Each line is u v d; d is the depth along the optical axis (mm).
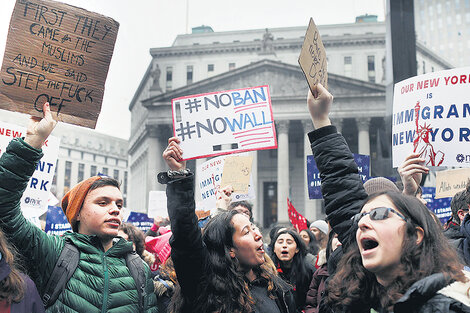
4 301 2031
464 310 1410
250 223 2605
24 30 2666
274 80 49812
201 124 3939
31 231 2514
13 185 2348
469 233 2699
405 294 1514
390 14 15102
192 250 2352
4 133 3588
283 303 2668
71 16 2787
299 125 51812
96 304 2539
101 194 2787
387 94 15578
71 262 2590
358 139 50969
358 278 1867
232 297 2396
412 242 1619
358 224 1693
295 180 53719
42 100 2678
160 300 3250
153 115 54000
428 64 30641
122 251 2791
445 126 3012
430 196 6090
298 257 4770
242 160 5410
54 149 3900
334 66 59469
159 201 7469
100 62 2865
